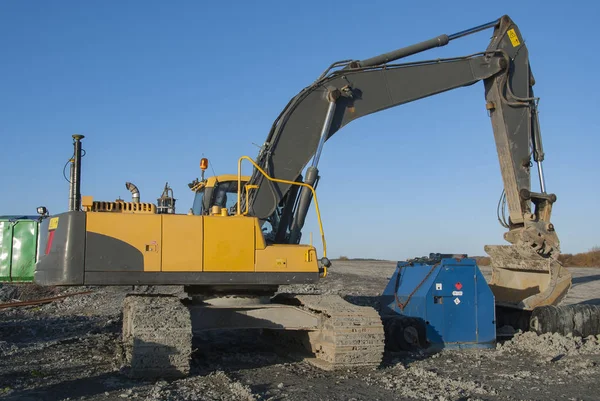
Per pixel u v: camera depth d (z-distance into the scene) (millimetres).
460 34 10992
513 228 11664
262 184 9383
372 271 35344
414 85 10539
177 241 8344
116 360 8930
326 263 8930
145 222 8273
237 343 11172
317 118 9789
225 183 10445
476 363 9180
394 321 10156
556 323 10875
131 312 8164
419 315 10352
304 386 7492
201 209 10734
